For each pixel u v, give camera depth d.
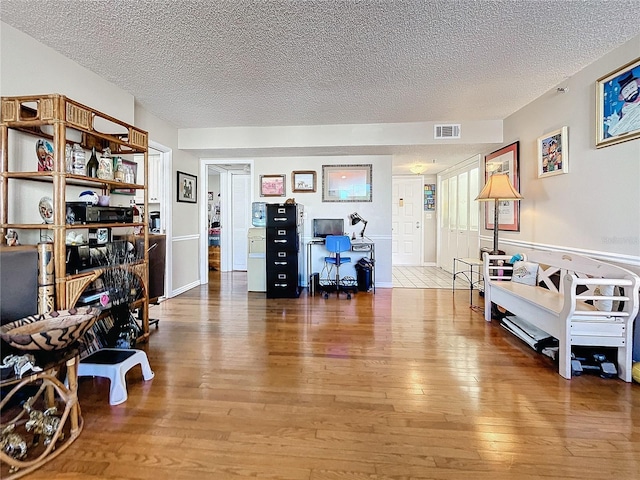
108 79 3.00
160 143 4.24
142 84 3.11
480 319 3.55
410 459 1.47
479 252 4.98
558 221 3.17
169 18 2.08
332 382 2.18
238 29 2.21
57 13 2.02
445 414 1.81
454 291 4.97
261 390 2.07
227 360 2.52
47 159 2.31
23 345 1.44
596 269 2.47
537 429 1.68
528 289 3.04
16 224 2.07
